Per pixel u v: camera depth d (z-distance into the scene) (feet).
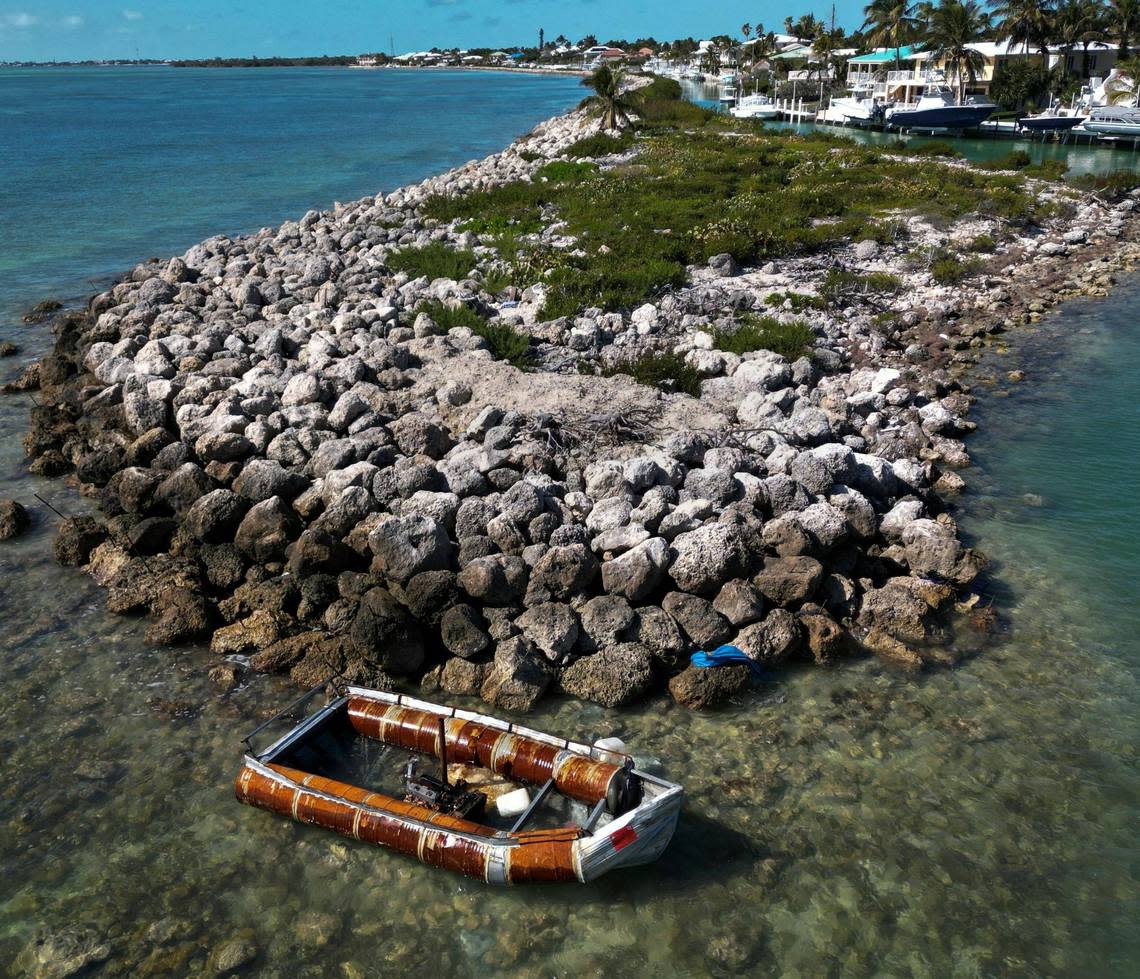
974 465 67.92
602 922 33.42
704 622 46.65
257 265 107.45
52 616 51.11
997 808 37.91
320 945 32.60
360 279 100.73
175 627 48.49
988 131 283.79
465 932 33.06
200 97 587.68
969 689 44.78
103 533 57.82
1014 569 54.70
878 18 354.95
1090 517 60.39
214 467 60.80
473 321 84.38
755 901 34.09
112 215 167.84
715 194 155.84
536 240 125.59
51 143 289.53
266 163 241.55
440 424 65.82
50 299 112.68
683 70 611.06
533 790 36.83
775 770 39.96
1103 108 250.57
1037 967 31.68
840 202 146.41
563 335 84.69
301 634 48.24
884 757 40.57
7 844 36.60
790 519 51.72
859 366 85.10
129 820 37.70
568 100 507.30
